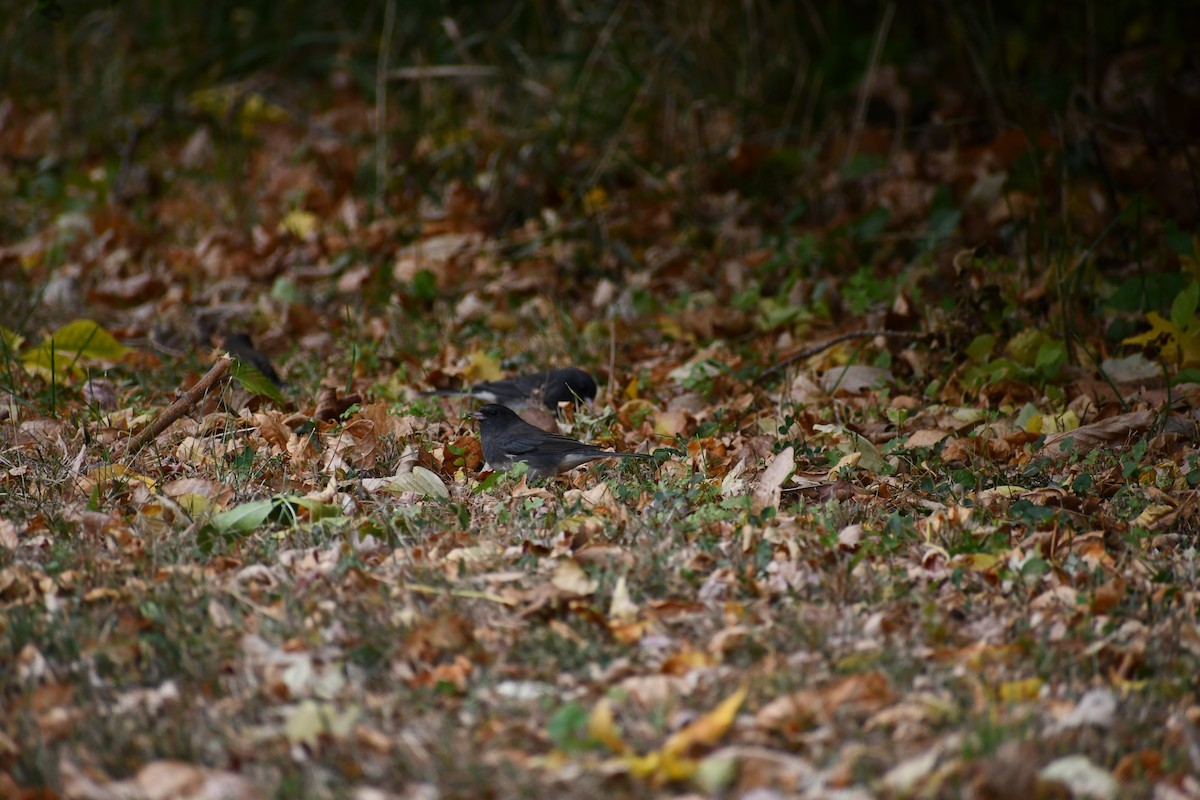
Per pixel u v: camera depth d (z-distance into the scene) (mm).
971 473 9531
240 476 9359
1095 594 7250
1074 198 14953
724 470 9820
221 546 8039
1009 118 17828
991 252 13734
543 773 5602
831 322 14203
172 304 15805
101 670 6551
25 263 17453
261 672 6484
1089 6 17891
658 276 16266
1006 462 10219
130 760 5711
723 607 7176
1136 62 18406
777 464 9172
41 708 6160
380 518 8586
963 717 5973
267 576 7641
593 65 19359
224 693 6348
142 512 8648
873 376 12320
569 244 16922
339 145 20016
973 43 19000
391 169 19156
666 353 13961
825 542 7902
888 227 16344
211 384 10547
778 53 19422
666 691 6258
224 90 22656
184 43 23641
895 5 20344
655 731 5945
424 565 7742
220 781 5535
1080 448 10234
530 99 20000
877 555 7910
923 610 7062
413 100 21438
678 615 7137
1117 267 14727
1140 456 9547
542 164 18312
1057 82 17844
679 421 11141
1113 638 6820
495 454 10031
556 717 5816
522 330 14875
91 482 9164
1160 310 13070
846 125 19078
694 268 16219
